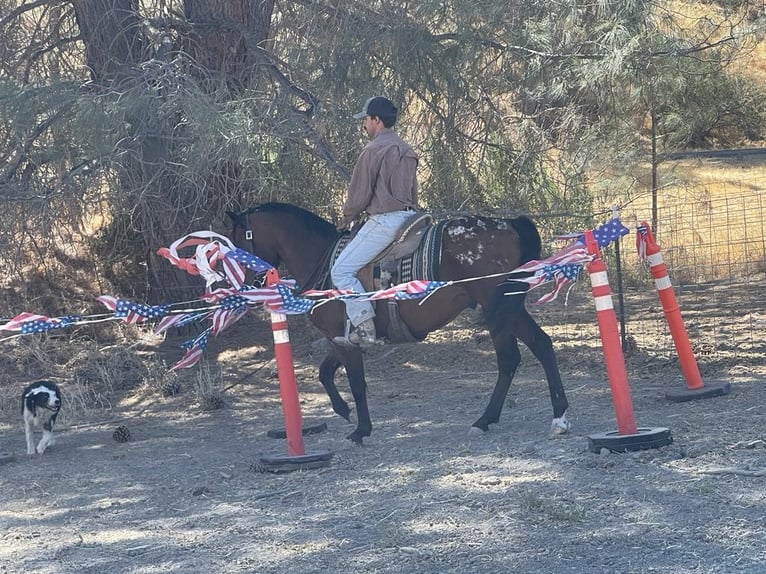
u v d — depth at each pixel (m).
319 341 12.45
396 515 6.18
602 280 7.09
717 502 5.93
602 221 12.12
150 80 10.09
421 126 11.82
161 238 11.82
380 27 10.73
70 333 13.24
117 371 11.61
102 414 10.22
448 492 6.52
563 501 6.13
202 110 9.21
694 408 8.25
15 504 7.13
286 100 10.84
